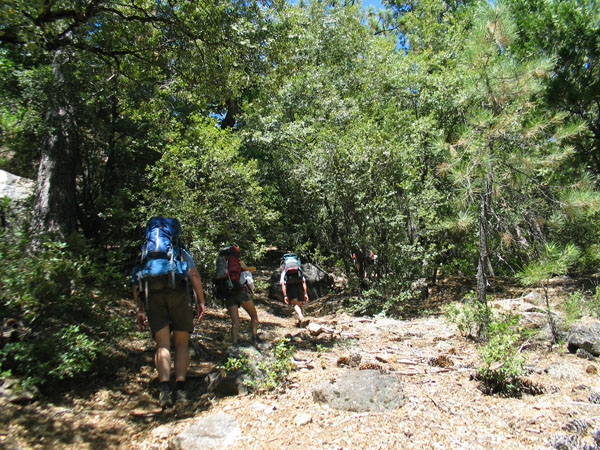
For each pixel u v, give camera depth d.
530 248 6.84
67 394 3.75
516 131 5.97
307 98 14.27
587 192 6.35
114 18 7.79
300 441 2.88
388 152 9.10
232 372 4.02
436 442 2.83
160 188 7.90
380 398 3.49
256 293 10.92
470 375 4.12
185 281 3.96
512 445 2.75
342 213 9.95
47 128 6.96
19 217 5.03
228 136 9.20
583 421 2.97
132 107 9.22
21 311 4.18
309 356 5.12
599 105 9.05
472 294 5.95
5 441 2.85
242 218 8.22
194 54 8.41
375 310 8.55
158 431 3.18
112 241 8.21
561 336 5.19
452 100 10.34
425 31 16.61
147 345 5.16
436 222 8.74
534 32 9.91
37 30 6.05
